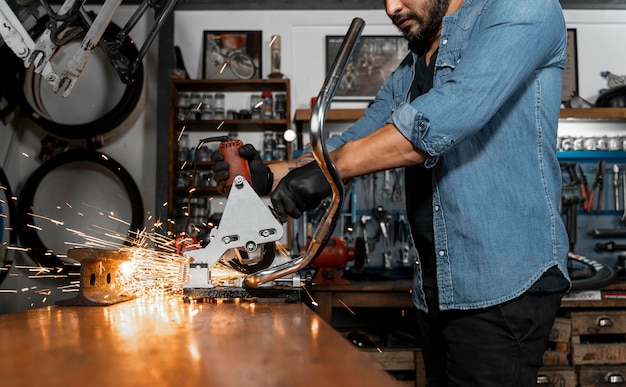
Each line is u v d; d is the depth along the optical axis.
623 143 4.12
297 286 1.50
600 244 4.13
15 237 4.06
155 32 2.16
